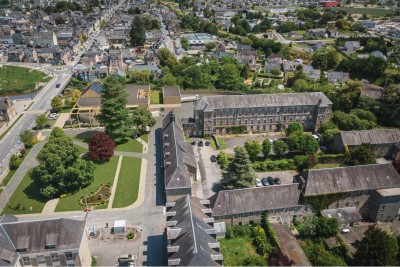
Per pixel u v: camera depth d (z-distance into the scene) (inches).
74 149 4795.8
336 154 5551.2
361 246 3420.3
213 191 4822.8
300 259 3629.4
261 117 6486.2
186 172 4485.7
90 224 4175.7
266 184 4968.0
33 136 6112.2
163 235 4010.8
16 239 3284.9
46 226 3353.8
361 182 4249.5
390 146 5679.1
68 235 3336.6
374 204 4242.1
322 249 3693.4
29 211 4384.8
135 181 5007.4
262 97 6417.3
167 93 7726.4
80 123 6939.0
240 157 4564.5
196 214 3548.2
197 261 2903.5
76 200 4574.3
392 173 4350.4
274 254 3636.8
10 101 7367.1
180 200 3816.4
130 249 3823.8
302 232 3961.6
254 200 4084.6
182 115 7313.0
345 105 7126.0
